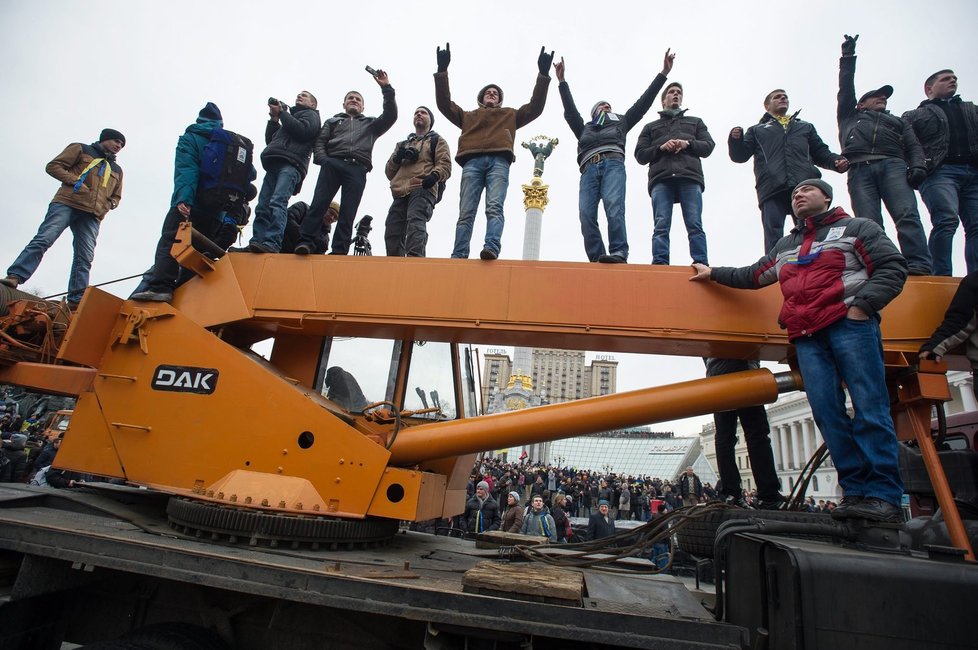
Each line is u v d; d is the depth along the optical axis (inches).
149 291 162.1
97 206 238.2
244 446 122.5
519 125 200.1
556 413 126.6
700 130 192.2
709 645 69.4
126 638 88.1
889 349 118.5
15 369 146.4
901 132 171.5
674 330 127.8
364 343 151.3
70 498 130.9
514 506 327.0
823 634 71.6
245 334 153.8
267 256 148.8
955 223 175.5
